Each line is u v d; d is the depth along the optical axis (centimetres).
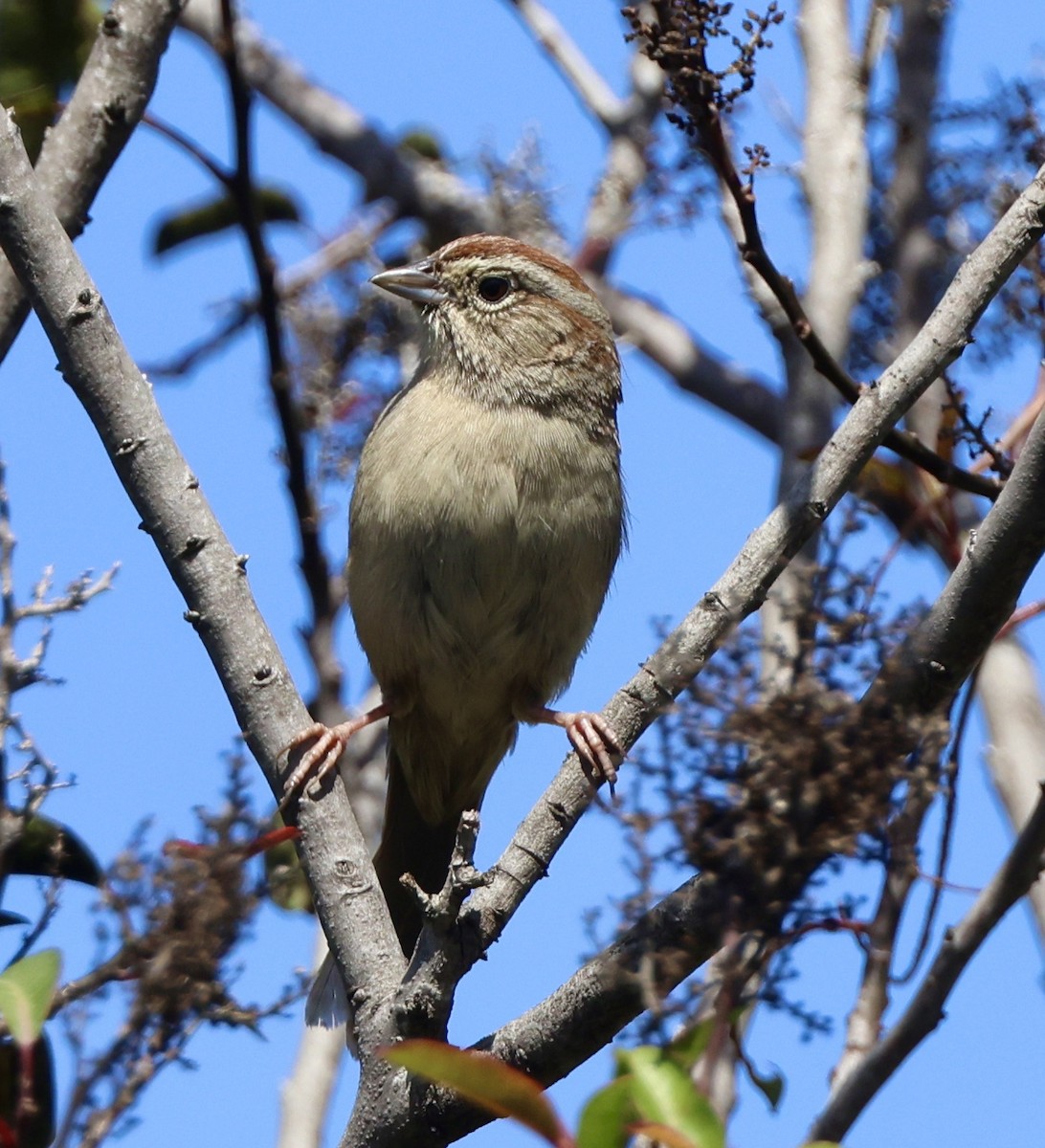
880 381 727
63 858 750
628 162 1328
